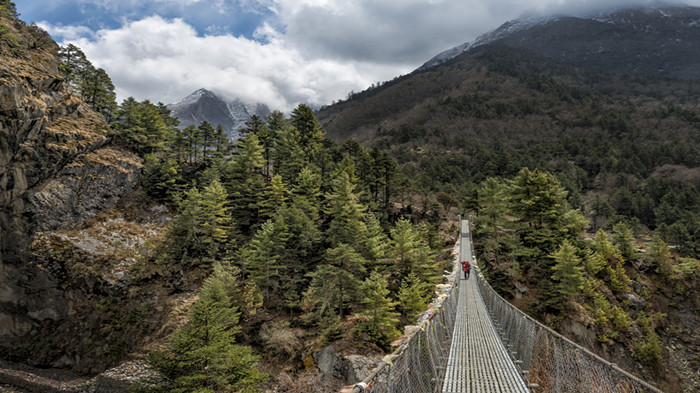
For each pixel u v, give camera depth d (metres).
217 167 51.91
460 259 34.62
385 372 5.35
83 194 40.69
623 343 36.19
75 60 55.16
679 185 104.44
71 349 31.22
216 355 19.14
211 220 39.62
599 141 156.62
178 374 19.00
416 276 33.59
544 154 145.12
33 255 34.34
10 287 33.25
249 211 47.31
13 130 35.69
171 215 45.81
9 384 28.89
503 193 46.31
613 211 81.94
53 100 43.97
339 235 37.44
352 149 65.38
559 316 34.53
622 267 46.31
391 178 56.28
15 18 49.81
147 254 37.78
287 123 62.81
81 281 33.81
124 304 33.47
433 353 8.90
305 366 27.59
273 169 58.38
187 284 36.06
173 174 48.25
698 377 36.56
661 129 167.12
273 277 35.53
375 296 27.23
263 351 29.39
